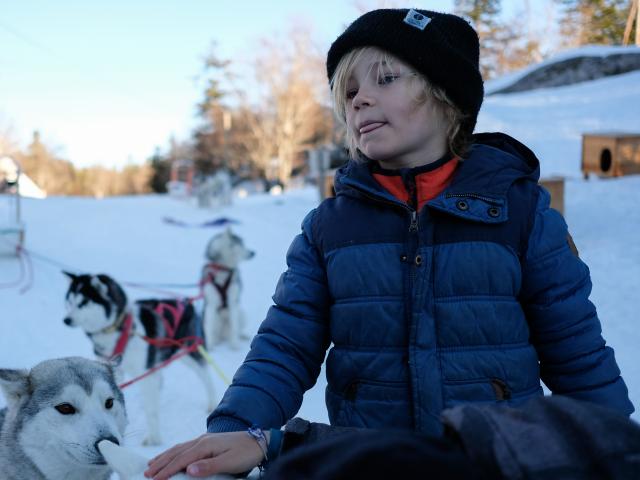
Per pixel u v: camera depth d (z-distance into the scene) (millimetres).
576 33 32438
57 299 7793
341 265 1468
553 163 13406
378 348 1406
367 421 1391
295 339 1465
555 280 1435
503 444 682
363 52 1515
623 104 16547
